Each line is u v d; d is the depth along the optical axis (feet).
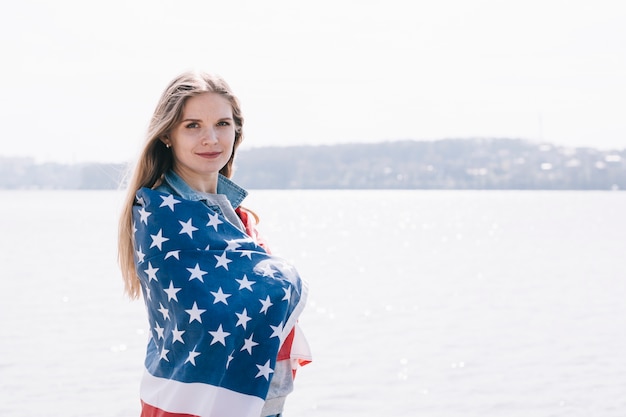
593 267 69.10
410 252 88.89
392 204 321.73
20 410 22.66
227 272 7.85
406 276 62.13
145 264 7.84
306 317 40.52
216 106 8.18
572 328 37.06
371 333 35.53
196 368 7.58
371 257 81.82
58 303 44.52
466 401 24.08
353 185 577.02
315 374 27.37
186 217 7.89
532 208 271.49
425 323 38.50
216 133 8.20
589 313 41.83
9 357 29.68
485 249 93.04
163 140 8.31
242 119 8.70
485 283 56.70
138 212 8.01
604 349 31.91
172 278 7.68
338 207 277.85
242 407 7.71
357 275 62.85
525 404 23.67
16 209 255.29
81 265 69.26
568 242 104.68
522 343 33.14
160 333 7.91
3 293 49.11
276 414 8.37
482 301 46.68
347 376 27.07
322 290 52.44
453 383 26.23
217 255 7.87
